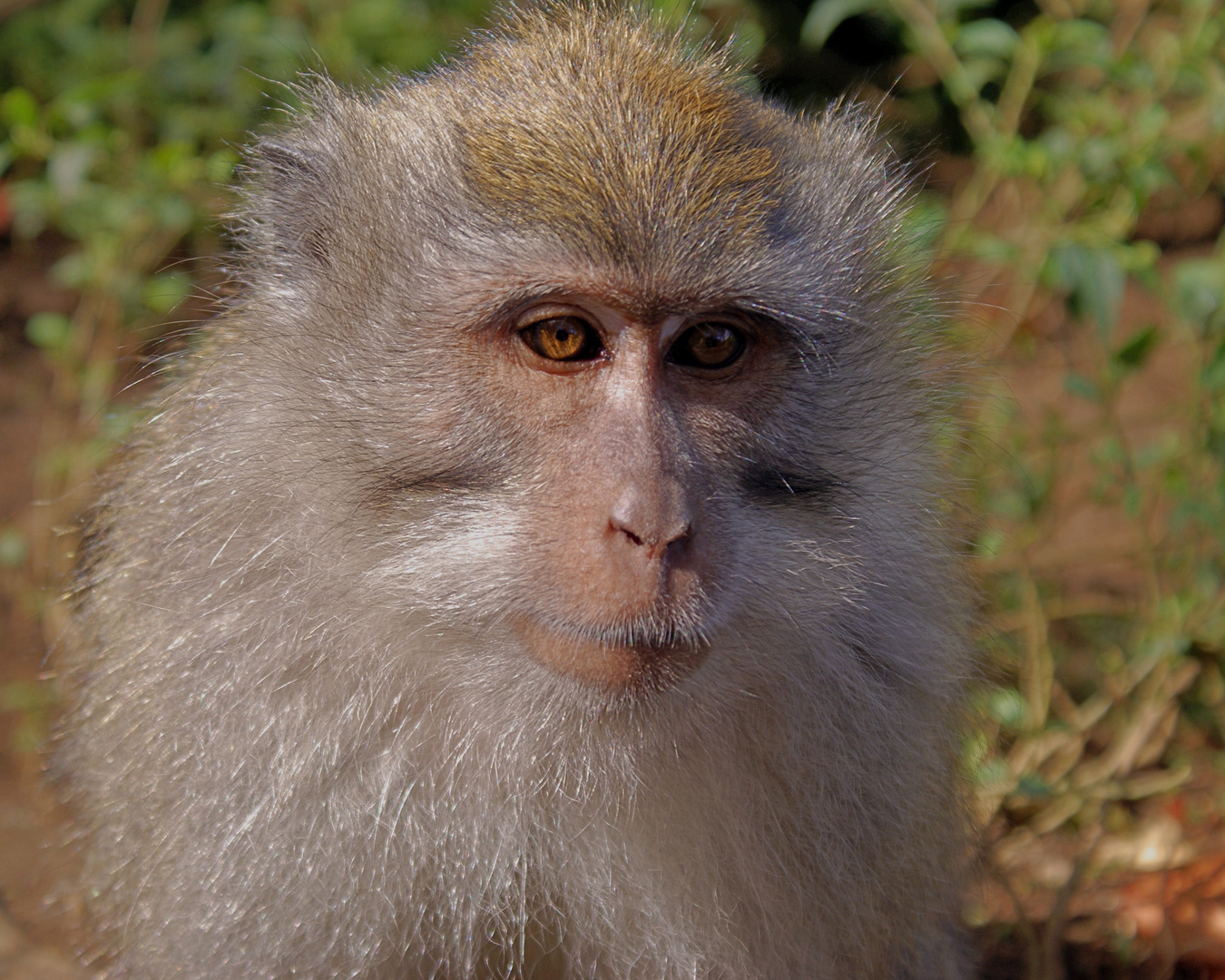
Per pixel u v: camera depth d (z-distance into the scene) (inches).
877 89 601.0
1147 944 328.2
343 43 512.7
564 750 233.8
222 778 238.2
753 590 238.2
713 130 237.5
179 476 252.1
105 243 460.4
